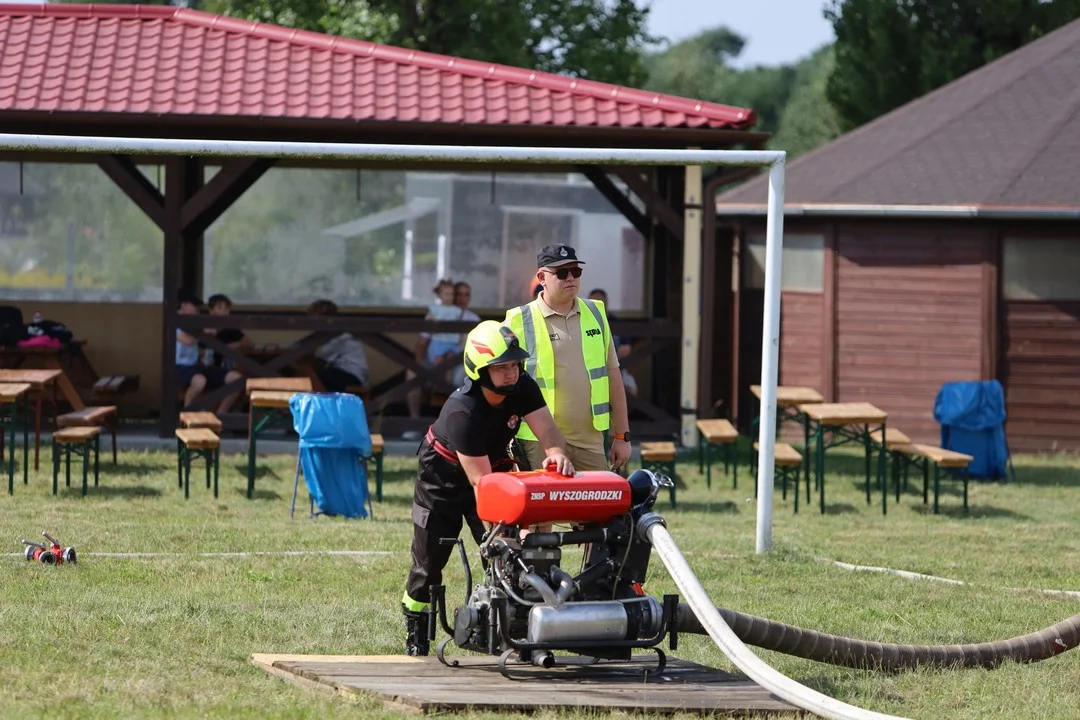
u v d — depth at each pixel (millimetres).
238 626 25047
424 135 53656
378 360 64625
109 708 19047
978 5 99562
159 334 63469
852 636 26016
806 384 68188
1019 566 35406
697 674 21719
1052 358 64438
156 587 28672
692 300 55500
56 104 51812
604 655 20875
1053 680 22641
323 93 53969
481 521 22531
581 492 20281
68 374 58656
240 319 53062
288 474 48625
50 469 47312
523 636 20547
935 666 23172
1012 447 64688
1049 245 64312
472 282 65062
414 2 100000
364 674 20906
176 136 52875
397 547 34688
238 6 98500
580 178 64312
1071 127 67625
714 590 30266
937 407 55188
